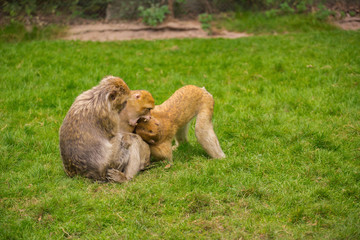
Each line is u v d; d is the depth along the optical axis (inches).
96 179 275.4
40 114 398.9
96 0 869.2
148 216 240.8
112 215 239.1
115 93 272.2
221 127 375.6
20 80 482.6
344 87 464.1
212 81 511.5
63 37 786.8
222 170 293.9
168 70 559.5
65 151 275.3
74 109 275.4
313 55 611.5
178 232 223.9
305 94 447.8
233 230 225.0
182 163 310.8
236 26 869.8
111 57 603.8
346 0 961.5
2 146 327.6
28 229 226.5
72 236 224.2
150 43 732.0
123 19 867.4
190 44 719.1
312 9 935.0
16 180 283.3
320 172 290.5
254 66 565.3
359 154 316.5
